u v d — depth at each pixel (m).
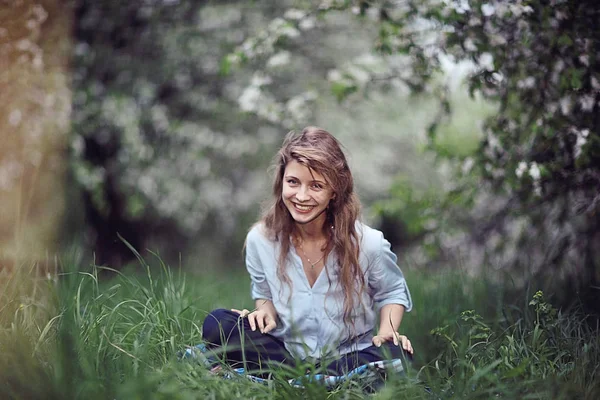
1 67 4.96
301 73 9.62
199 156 8.64
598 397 2.51
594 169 4.23
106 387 2.38
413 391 2.51
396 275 3.18
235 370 2.74
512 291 4.16
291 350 2.98
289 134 3.07
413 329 3.99
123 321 3.18
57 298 3.03
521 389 2.54
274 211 3.09
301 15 5.17
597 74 3.96
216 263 10.66
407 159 11.73
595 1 3.98
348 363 2.91
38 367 2.46
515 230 5.14
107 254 8.56
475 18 4.23
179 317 3.17
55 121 6.18
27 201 5.25
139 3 7.64
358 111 10.66
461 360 2.63
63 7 6.47
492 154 4.58
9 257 3.78
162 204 8.84
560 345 3.00
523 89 4.32
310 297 3.04
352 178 3.04
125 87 7.96
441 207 5.29
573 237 4.61
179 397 2.30
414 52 4.66
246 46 5.21
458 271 4.98
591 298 3.89
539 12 3.94
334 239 3.02
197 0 8.13
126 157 8.08
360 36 9.84
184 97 8.70
